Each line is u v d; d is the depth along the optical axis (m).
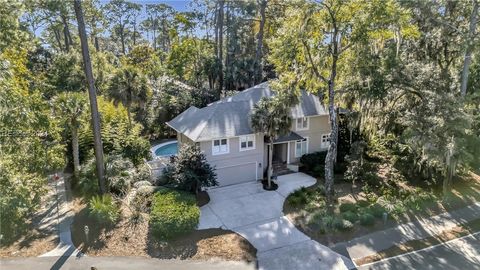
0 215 13.41
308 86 20.14
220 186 20.61
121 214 15.77
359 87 18.28
